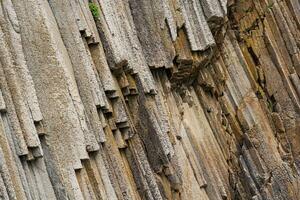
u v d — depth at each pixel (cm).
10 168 1647
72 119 1906
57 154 1822
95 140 1970
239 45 3288
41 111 1827
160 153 2348
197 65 2786
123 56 2234
